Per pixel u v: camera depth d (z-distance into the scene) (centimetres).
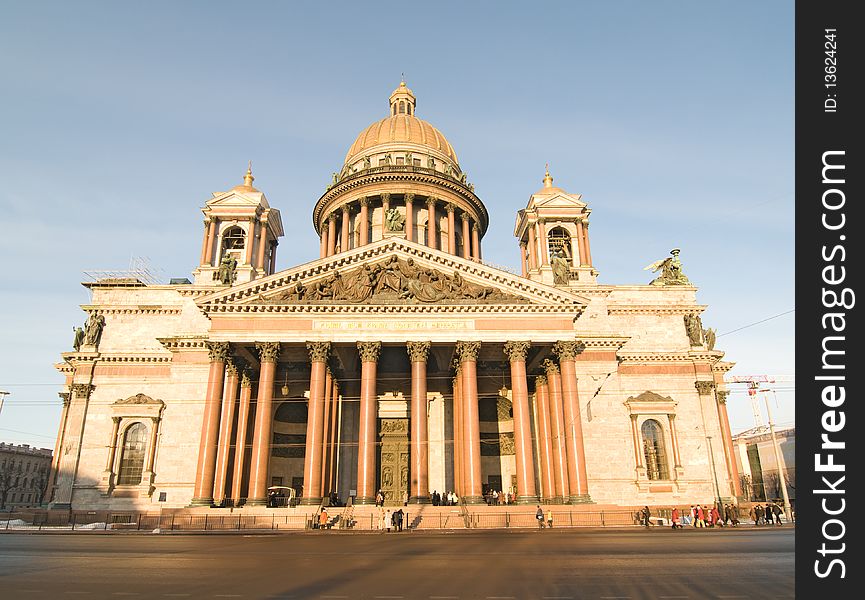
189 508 5100
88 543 3559
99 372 6969
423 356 5538
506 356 5825
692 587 1798
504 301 5797
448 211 8962
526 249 8631
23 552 2964
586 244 7825
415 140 9719
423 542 3531
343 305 5631
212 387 5441
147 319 7256
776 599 1608
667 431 6969
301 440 7006
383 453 6769
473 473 5266
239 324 5581
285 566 2364
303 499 5156
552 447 5962
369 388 5409
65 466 6544
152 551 3019
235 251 7700
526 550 2995
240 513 4975
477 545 3303
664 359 7312
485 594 1708
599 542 3481
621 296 7688
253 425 6362
